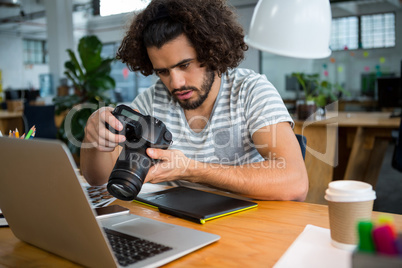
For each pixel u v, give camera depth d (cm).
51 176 56
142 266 58
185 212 86
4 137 61
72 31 775
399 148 256
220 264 62
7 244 74
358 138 301
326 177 245
